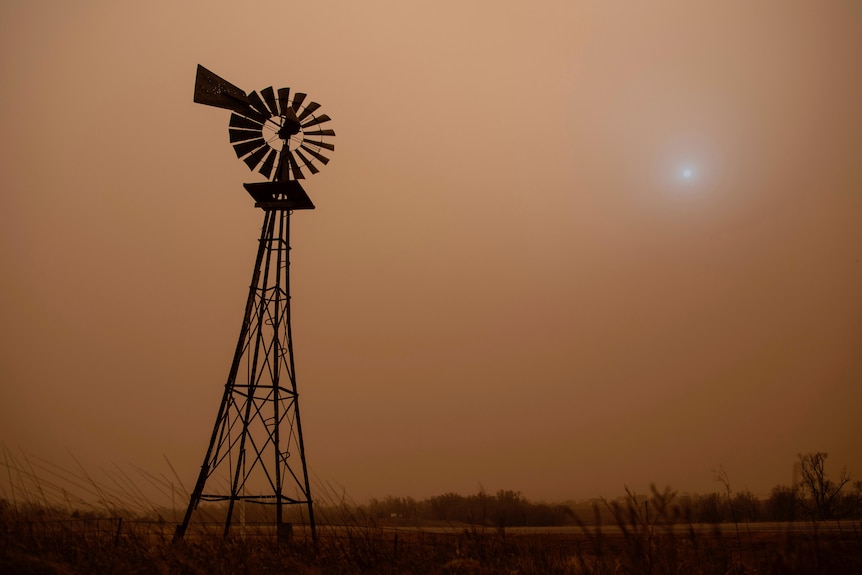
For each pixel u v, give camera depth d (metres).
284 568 13.74
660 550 10.57
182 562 13.05
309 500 19.62
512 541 14.05
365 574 13.35
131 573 12.44
